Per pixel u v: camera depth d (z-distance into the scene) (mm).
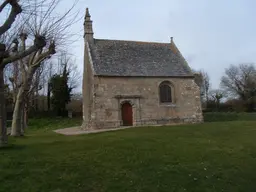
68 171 8086
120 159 9641
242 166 9641
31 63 16844
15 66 23953
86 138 15266
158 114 26766
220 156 10727
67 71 49875
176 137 15086
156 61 29188
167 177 7957
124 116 26047
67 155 10078
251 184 8047
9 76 27594
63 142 13383
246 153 11492
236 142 13844
